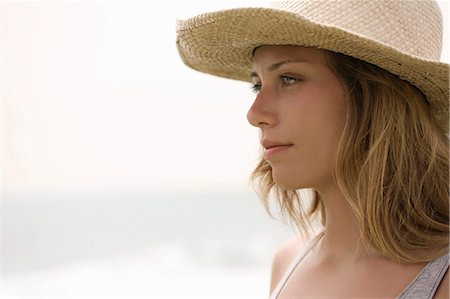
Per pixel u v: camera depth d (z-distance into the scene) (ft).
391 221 3.47
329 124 3.49
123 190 24.34
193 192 24.02
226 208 23.76
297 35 3.38
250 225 23.48
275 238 23.16
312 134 3.48
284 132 3.51
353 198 3.48
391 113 3.51
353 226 3.74
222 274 19.89
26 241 23.00
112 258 22.11
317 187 3.72
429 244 3.42
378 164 3.44
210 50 4.20
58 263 21.57
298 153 3.51
